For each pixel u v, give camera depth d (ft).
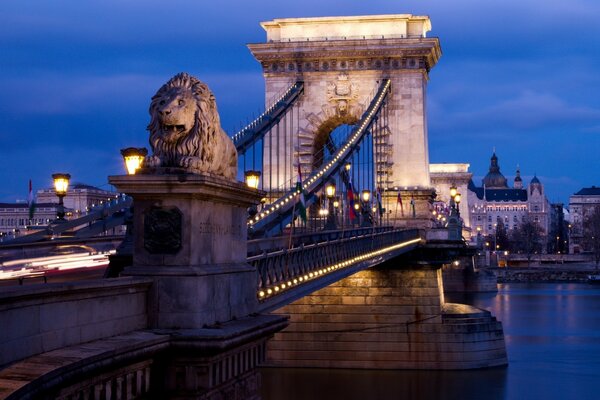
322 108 306.76
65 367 47.14
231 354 68.54
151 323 64.75
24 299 48.93
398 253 213.46
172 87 66.49
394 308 236.84
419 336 235.81
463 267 587.68
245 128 245.04
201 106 66.74
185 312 64.90
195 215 65.98
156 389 63.00
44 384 44.57
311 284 127.85
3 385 41.78
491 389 211.41
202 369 63.87
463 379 222.89
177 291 64.90
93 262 112.47
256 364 74.74
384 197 300.81
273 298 105.40
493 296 549.54
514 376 227.20
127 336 59.93
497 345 241.96
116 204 131.95
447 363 234.79
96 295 57.26
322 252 135.13
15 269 101.65
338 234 162.81
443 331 235.20
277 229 147.13
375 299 237.66
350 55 305.12
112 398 55.67
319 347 237.04
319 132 310.04
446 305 255.29
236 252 75.51
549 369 238.48
